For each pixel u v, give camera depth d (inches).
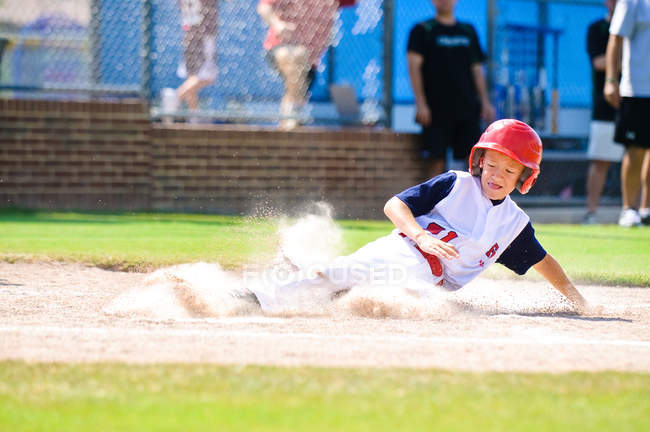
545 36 1480.1
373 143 1182.3
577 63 1519.4
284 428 211.0
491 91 1284.4
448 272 438.0
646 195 1066.1
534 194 1392.7
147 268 606.5
